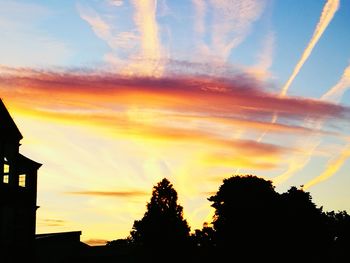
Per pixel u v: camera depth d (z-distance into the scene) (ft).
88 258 207.62
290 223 264.11
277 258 259.80
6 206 142.00
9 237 142.31
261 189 266.57
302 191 276.62
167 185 317.63
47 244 191.62
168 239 304.09
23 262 147.54
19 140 148.25
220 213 269.85
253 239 259.39
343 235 326.44
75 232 204.03
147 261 295.89
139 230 312.09
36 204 156.56
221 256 264.11
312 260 274.16
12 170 145.48
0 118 141.18
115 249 217.56
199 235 298.97
